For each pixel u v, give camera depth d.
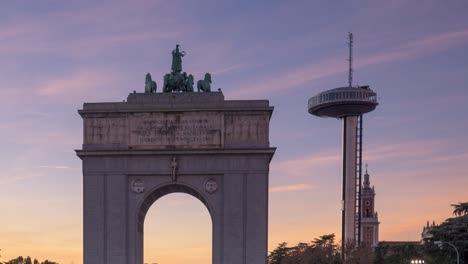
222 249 79.88
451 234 117.62
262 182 80.56
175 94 82.75
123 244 80.12
